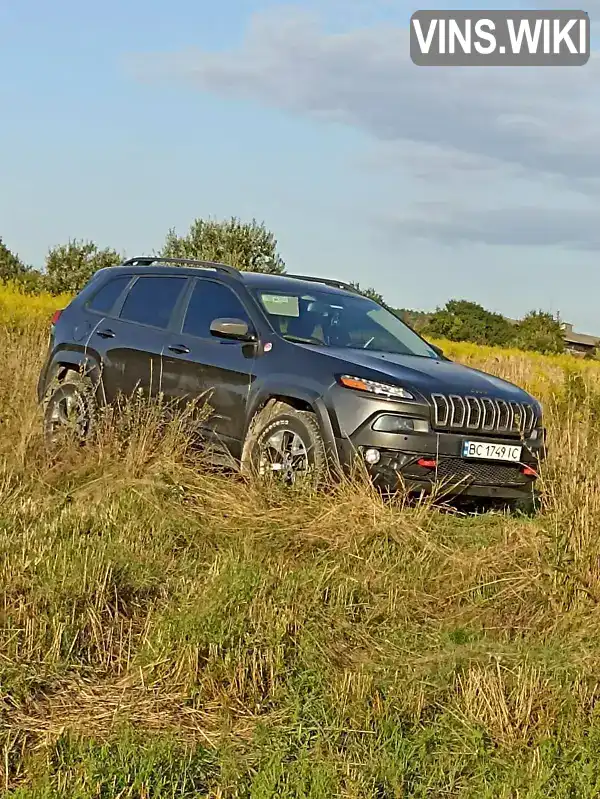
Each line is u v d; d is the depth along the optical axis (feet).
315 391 22.18
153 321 27.37
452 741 12.16
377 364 22.59
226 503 20.85
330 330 25.26
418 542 19.08
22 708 12.09
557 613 16.52
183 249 97.40
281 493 20.95
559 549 17.71
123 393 27.02
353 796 10.68
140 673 13.26
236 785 10.74
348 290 29.19
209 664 13.41
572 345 197.16
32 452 23.38
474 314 195.72
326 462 21.62
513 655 14.35
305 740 11.85
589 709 13.38
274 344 23.91
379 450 21.21
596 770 11.74
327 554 18.28
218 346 25.12
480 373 24.89
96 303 29.48
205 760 11.22
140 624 14.79
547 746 12.06
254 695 13.05
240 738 11.95
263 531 19.15
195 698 12.84
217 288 26.35
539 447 23.07
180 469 22.52
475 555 18.70
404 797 10.96
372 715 12.50
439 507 21.21
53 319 30.81
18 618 13.99
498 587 17.39
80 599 14.60
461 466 21.83
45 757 10.78
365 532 18.97
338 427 21.59
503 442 22.31
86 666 13.46
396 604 16.46
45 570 15.29
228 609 14.33
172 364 25.86
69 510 18.90
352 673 13.51
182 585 15.93
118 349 27.48
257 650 13.57
